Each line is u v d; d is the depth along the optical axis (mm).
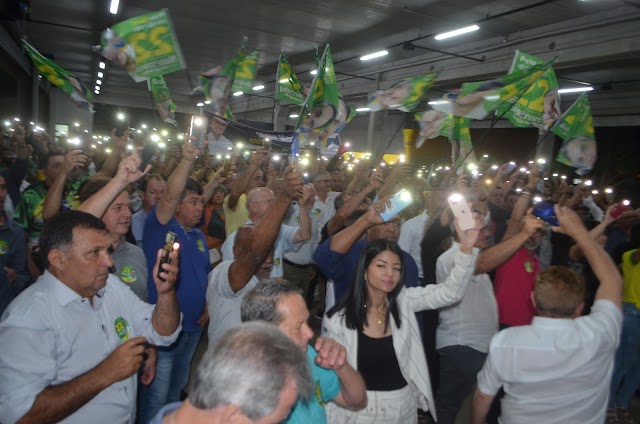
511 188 6051
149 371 2684
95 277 1832
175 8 16359
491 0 12992
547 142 22312
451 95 4867
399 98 5203
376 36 17656
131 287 2836
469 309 3268
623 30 12875
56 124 32875
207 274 3309
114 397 1938
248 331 1078
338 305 2537
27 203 4223
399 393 2430
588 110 5512
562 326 2088
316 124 3484
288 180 2266
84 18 17703
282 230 3797
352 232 2697
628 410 4352
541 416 2094
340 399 1995
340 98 4555
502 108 5129
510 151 24656
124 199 2684
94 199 2295
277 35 18688
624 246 4375
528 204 3752
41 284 1839
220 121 4902
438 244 3900
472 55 17688
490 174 8375
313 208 5977
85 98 4566
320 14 15742
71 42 21922
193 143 2953
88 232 1825
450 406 3352
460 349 3262
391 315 2549
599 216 6367
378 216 2648
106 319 2012
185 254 3145
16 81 22141
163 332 2125
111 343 1987
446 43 17938
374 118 24297
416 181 6785
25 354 1657
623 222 4852
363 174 6086
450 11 14242
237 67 5465
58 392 1650
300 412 1590
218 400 987
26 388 1620
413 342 2586
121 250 2865
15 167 5262
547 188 7980
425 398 2578
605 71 17078
